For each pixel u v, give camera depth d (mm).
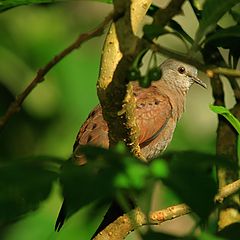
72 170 3635
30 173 3590
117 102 6246
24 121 17516
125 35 5465
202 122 19125
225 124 9250
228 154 9211
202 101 19547
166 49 5051
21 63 17500
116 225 7945
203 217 3641
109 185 3643
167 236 4129
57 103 17266
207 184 3680
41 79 5340
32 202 3549
